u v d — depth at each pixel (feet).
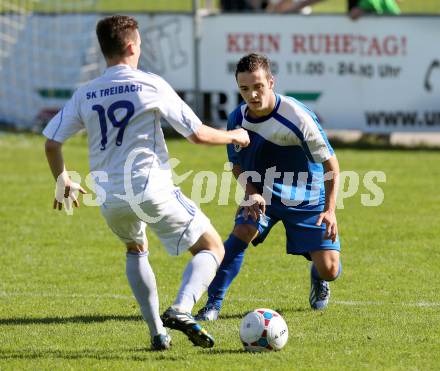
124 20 69.56
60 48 196.75
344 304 86.38
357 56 186.09
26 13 198.29
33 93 198.39
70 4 226.79
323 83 187.11
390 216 128.88
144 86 67.82
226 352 70.64
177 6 341.82
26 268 101.71
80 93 69.00
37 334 76.43
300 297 89.61
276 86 187.73
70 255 107.76
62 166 69.41
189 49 188.96
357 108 187.52
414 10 338.54
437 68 185.98
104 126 67.77
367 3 185.47
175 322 66.54
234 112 82.07
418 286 93.09
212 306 82.12
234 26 187.42
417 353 69.87
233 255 82.33
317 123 79.15
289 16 185.88
